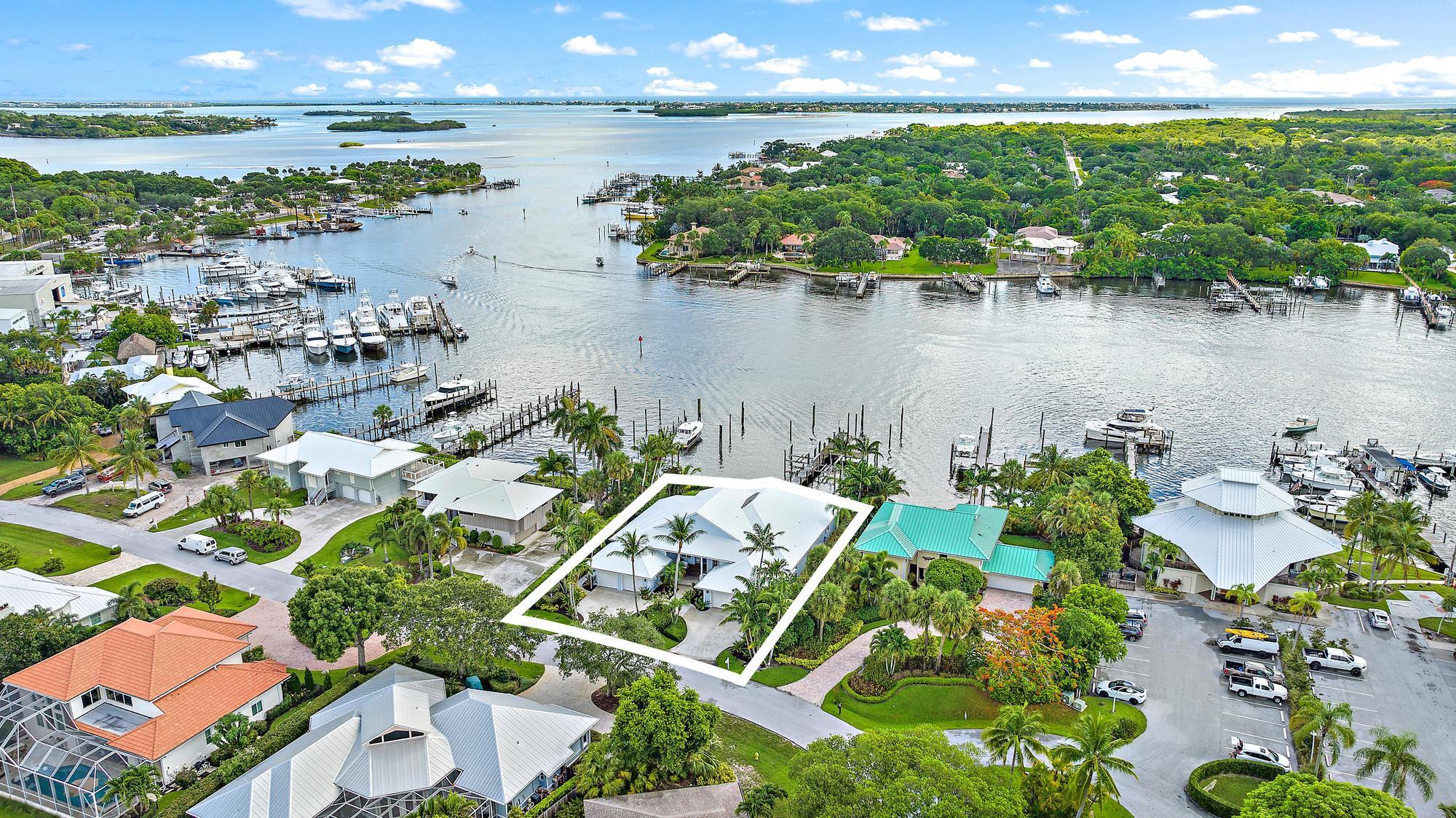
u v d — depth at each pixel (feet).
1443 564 320.70
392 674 232.12
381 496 371.76
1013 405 509.76
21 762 204.23
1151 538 305.12
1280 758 211.41
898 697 241.76
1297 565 299.38
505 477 363.76
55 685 215.51
